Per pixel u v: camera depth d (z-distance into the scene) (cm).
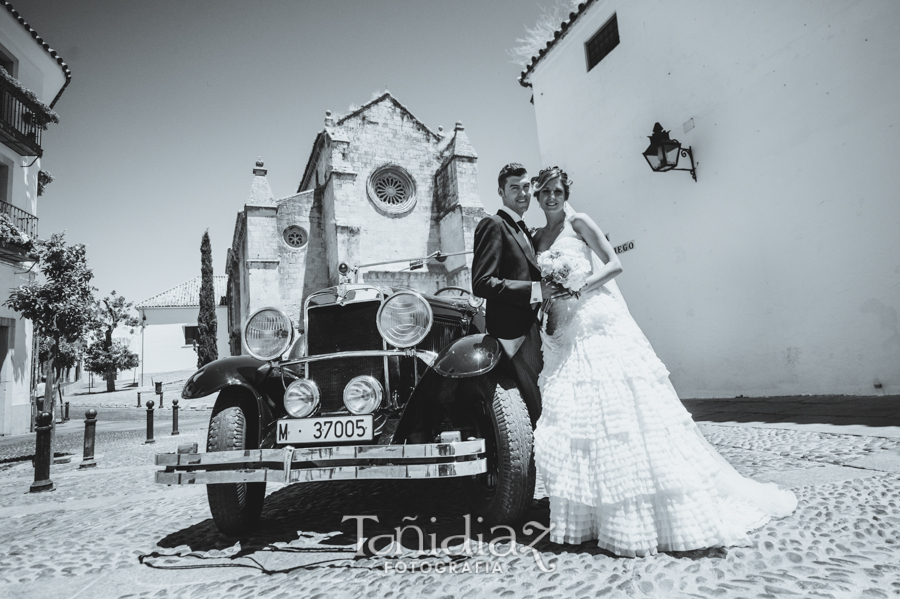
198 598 212
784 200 650
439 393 288
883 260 548
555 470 226
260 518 326
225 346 4144
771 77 662
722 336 732
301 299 2392
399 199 2634
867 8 560
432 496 350
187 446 264
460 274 2341
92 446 693
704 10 754
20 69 1303
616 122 924
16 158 1280
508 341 254
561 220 266
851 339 578
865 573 175
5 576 257
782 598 162
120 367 3338
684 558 198
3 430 1191
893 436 379
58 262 991
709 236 753
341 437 266
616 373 223
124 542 301
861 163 568
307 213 2469
